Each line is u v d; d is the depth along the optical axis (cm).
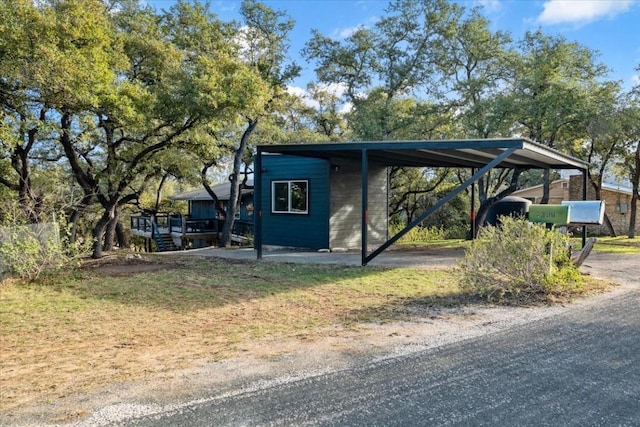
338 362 360
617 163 1814
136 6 1151
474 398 291
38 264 765
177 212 3027
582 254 705
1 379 326
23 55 680
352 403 284
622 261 966
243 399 291
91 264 967
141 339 433
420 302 582
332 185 1259
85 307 570
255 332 453
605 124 1444
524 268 601
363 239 903
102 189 1153
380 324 478
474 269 613
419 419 263
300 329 463
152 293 652
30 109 867
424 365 352
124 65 888
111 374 336
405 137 1761
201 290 671
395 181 2033
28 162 1082
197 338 435
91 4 812
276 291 661
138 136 1146
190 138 1120
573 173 2052
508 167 1286
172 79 998
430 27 1989
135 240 2811
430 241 1524
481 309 541
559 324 470
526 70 1659
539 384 313
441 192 2170
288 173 1339
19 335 450
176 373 337
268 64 1673
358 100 2172
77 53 725
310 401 287
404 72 2016
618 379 322
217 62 1039
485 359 365
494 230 639
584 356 371
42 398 292
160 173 1378
